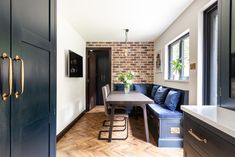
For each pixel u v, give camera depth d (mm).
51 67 1433
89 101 5633
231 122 933
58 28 3127
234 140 784
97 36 5008
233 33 1346
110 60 5789
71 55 3758
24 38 1016
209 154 1007
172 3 2787
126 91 4203
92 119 4547
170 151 2607
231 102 1335
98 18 3451
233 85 1329
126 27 4090
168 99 3193
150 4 2807
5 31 848
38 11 1208
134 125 3996
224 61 1440
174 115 2770
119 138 3117
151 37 5160
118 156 2426
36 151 1188
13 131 913
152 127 3309
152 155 2467
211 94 2488
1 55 819
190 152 1293
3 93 828
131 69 5781
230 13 1374
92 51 6082
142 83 5715
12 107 902
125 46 5766
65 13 3178
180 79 3604
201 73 2566
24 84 1015
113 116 2977
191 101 2793
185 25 3059
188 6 2908
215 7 2334
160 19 3531
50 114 1420
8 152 871
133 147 2736
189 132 1308
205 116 1079
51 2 1435
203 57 2564
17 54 945
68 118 3682
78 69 4363
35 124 1167
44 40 1298
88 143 2891
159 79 5051
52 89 1456
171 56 4355
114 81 5773
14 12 923
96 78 6766
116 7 2914
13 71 903
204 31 2555
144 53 5773
